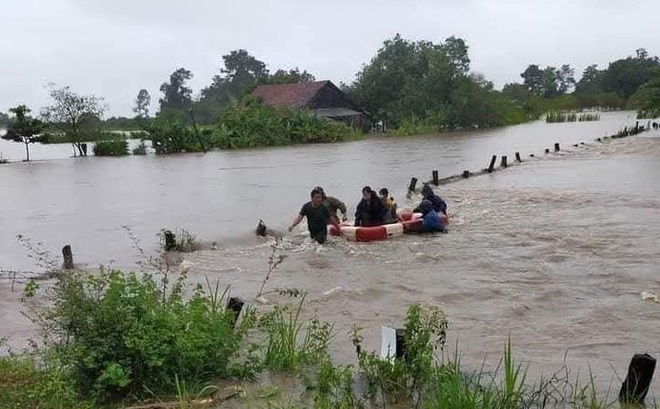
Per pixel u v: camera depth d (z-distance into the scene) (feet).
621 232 48.42
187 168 120.26
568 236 47.70
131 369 19.76
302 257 43.88
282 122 185.26
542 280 35.91
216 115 276.00
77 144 174.09
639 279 35.45
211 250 47.73
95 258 46.60
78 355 19.31
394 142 178.09
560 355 24.39
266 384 20.79
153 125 169.37
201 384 20.43
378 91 242.78
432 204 53.11
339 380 19.94
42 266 40.19
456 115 234.79
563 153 123.75
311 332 25.55
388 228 48.85
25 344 26.63
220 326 21.80
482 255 42.65
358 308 31.63
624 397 19.65
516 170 97.96
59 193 88.02
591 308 30.48
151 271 41.45
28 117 159.53
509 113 270.05
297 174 101.91
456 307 31.40
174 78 394.52
